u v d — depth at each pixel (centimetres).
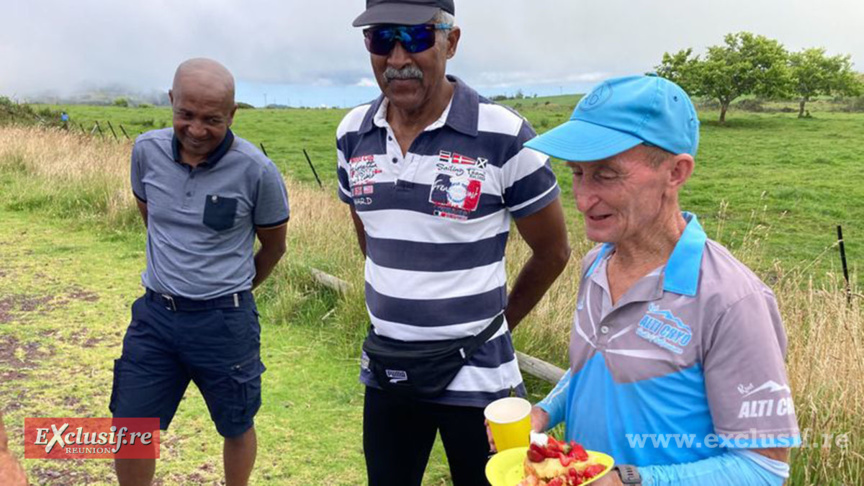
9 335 554
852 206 1664
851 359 352
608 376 164
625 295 160
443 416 244
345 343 541
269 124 4203
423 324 235
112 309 622
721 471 145
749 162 2633
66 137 1546
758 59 5803
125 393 299
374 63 232
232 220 301
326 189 1206
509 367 248
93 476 365
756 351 144
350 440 409
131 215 921
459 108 233
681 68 6047
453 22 236
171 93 294
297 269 661
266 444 402
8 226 920
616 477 149
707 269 152
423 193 233
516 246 655
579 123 158
